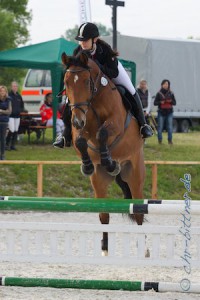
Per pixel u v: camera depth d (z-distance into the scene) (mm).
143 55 38656
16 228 9602
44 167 21844
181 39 40125
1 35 55062
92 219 18031
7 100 22656
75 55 11539
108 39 38906
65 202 9688
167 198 21219
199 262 9398
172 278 11180
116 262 9484
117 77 11797
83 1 15258
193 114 40969
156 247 9453
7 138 25203
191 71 40688
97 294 9969
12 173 21406
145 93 26906
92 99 10984
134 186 12398
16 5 59031
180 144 28484
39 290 10164
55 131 26812
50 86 33438
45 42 27438
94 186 12055
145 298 9727
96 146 11352
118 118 11258
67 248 9562
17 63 26453
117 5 26797
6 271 11562
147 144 27234
